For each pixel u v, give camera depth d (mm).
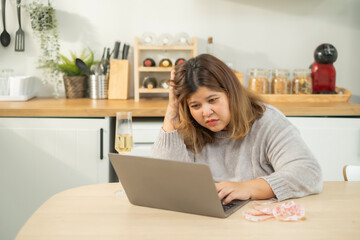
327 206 1310
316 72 2994
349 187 1504
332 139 2689
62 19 3150
